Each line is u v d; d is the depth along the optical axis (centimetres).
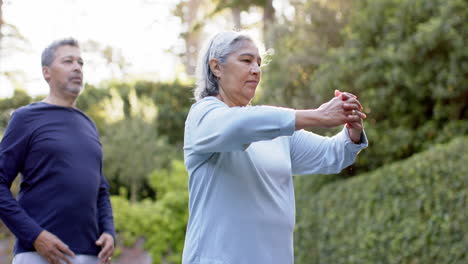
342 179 658
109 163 966
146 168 966
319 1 780
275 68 797
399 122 629
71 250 263
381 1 632
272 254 187
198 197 189
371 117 646
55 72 280
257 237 184
